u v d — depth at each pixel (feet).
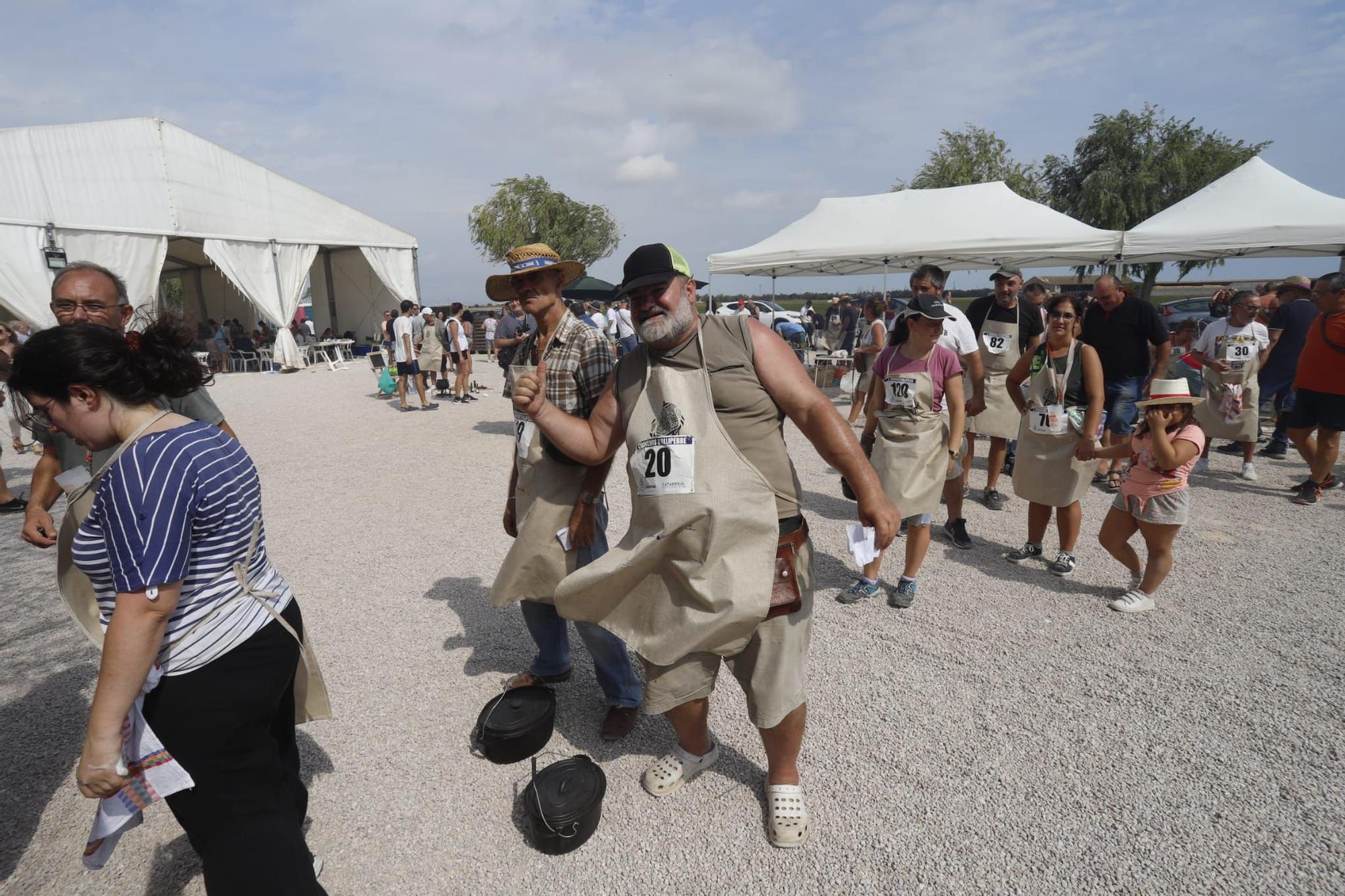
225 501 5.33
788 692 7.13
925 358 12.28
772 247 39.75
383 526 18.19
